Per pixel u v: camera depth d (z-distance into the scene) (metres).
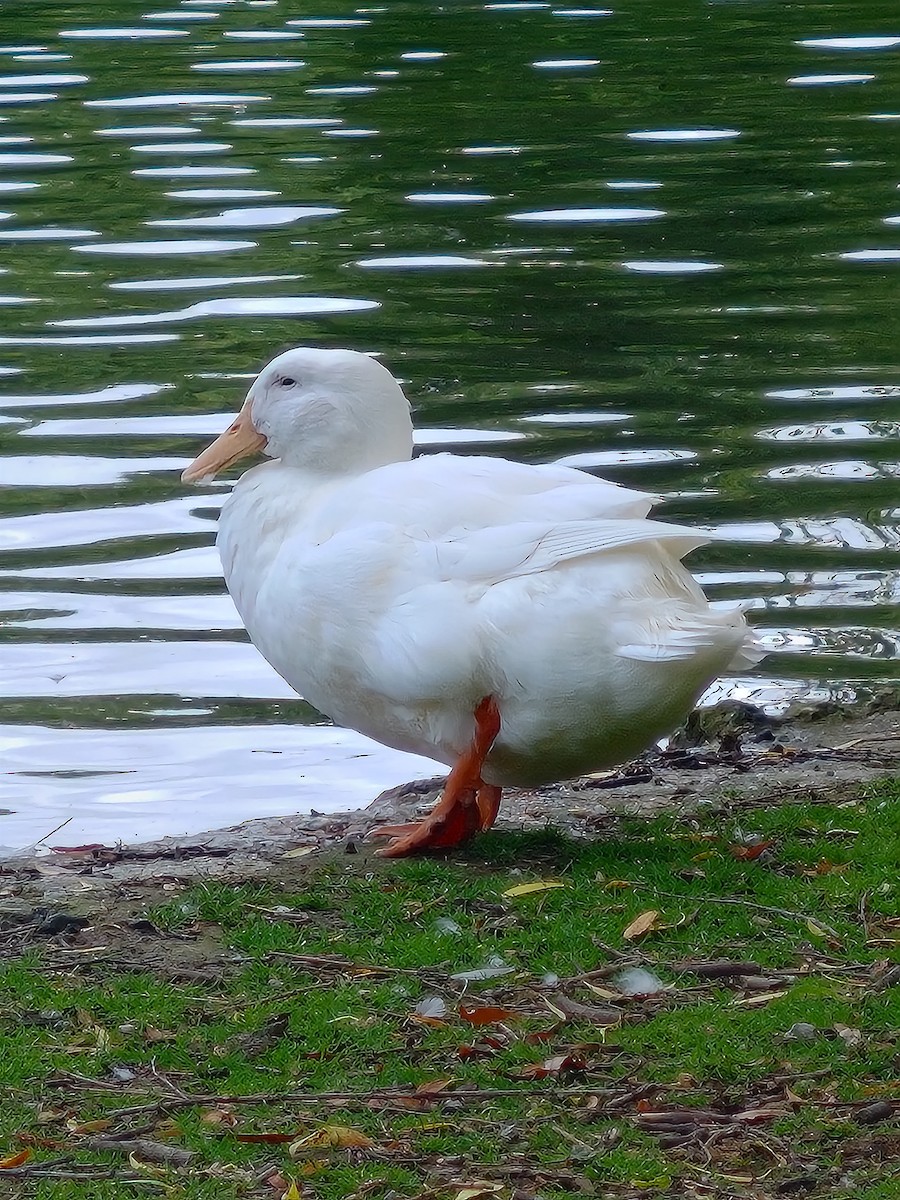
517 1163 6.40
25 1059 7.28
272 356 20.27
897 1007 7.46
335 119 32.34
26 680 13.47
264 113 32.84
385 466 9.97
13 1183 6.34
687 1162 6.38
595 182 28.02
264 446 10.42
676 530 8.95
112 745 12.59
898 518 16.05
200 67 37.00
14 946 8.55
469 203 26.94
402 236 25.25
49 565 15.30
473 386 19.34
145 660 13.80
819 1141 6.48
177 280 23.33
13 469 17.19
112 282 23.28
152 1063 7.26
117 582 15.02
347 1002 7.73
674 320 21.62
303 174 28.59
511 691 9.17
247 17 42.44
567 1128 6.63
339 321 21.62
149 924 8.74
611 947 8.27
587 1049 7.23
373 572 9.29
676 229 25.50
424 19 42.00
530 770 9.77
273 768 12.31
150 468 17.19
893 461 17.23
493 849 9.82
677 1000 7.69
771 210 26.38
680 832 10.05
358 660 9.45
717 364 20.06
